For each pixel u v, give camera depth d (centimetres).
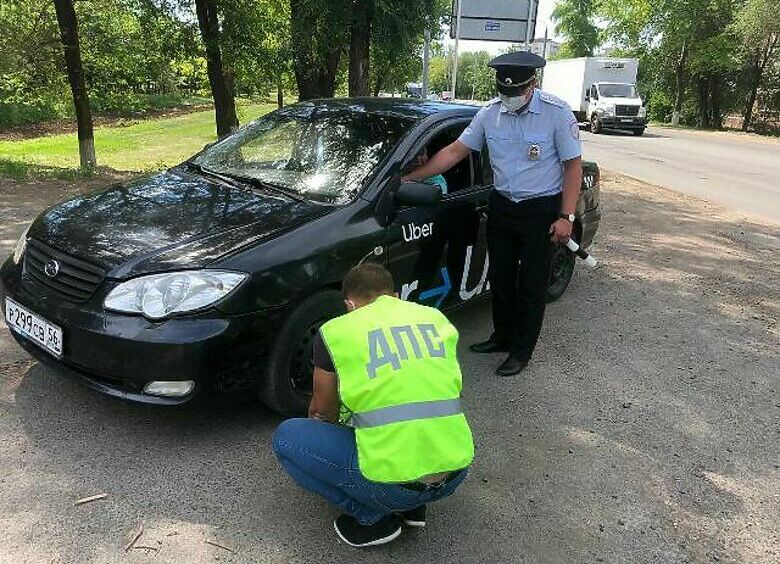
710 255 757
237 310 297
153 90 3045
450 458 220
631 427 364
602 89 3078
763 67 3566
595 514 289
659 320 534
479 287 453
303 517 272
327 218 343
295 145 417
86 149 1147
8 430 314
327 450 236
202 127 2762
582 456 332
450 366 230
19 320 326
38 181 993
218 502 277
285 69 1202
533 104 376
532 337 413
